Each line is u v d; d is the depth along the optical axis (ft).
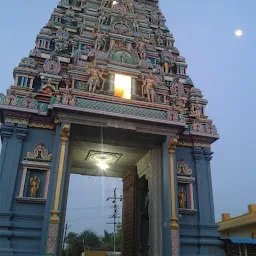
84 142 49.26
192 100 59.06
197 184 50.39
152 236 46.70
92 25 66.80
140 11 77.30
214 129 54.75
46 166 44.21
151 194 49.52
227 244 47.78
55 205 38.73
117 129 46.55
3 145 44.01
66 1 72.69
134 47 63.87
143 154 56.03
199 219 48.06
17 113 45.88
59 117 43.86
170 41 73.87
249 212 78.43
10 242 38.60
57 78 53.01
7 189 41.55
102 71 52.24
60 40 60.75
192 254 45.55
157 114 48.55
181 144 53.01
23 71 51.57
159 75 59.41
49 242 36.68
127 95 52.44
